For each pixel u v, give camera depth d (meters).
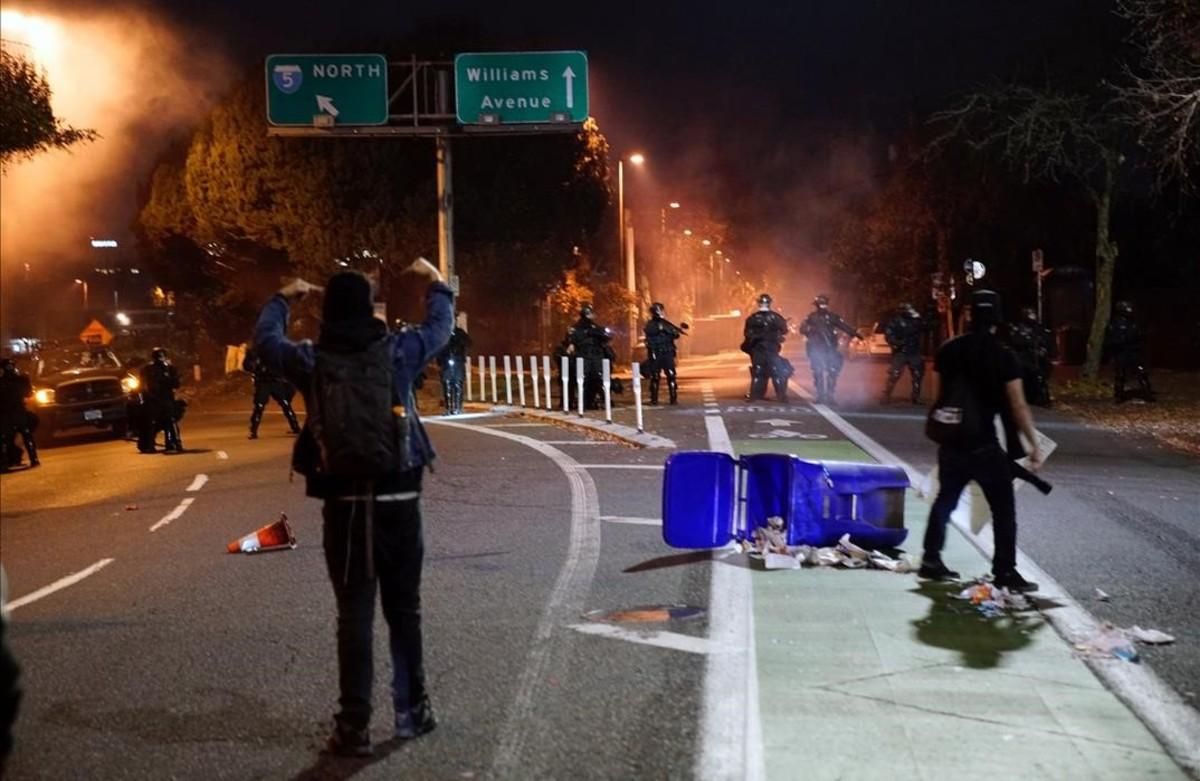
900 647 7.29
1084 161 27.89
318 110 29.33
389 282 39.84
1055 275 39.28
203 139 41.06
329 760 5.70
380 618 8.24
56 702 6.71
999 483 8.36
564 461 16.75
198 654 7.62
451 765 5.62
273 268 45.16
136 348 49.47
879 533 9.84
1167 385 28.55
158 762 5.76
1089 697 6.36
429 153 39.94
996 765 5.45
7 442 21.53
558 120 29.53
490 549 10.65
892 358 24.59
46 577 10.42
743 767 5.46
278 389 23.91
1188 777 5.31
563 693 6.61
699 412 22.86
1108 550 10.15
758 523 10.16
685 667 7.02
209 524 12.87
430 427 22.94
